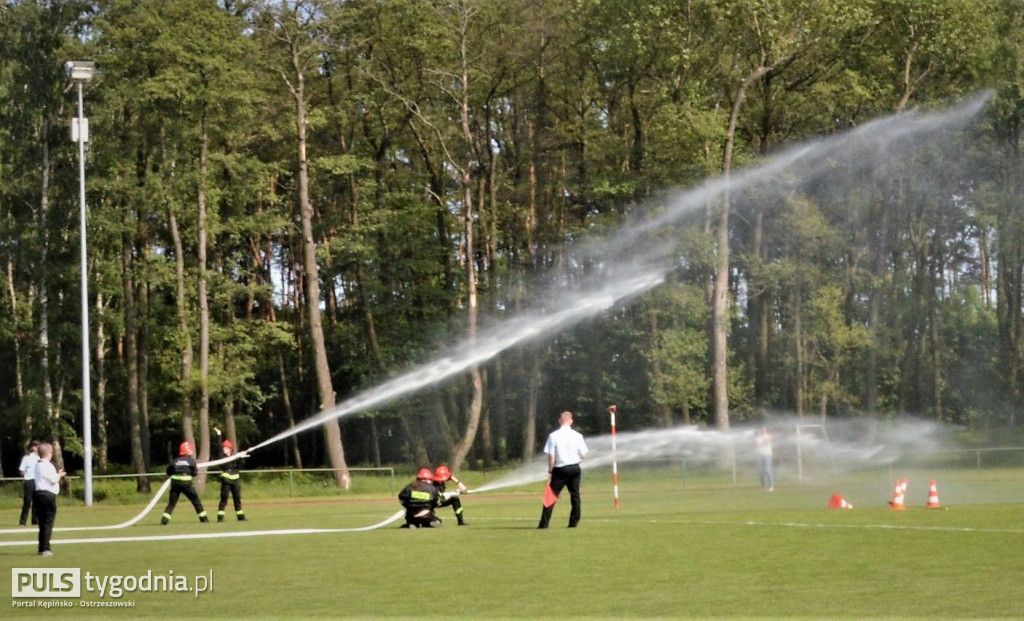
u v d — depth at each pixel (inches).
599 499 1317.7
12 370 2121.1
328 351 2514.8
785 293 2305.6
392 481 1721.2
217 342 1982.0
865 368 2354.8
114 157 1745.8
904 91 1980.8
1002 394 2468.0
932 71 1982.0
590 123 2210.9
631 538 701.3
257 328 2023.9
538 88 2170.3
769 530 734.5
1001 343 2459.4
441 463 2409.0
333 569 580.7
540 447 2578.7
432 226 2252.7
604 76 2076.8
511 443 2603.3
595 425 2461.9
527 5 2065.7
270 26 1828.2
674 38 1788.9
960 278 2596.0
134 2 1691.7
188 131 1750.7
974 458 1918.1
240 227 1868.8
